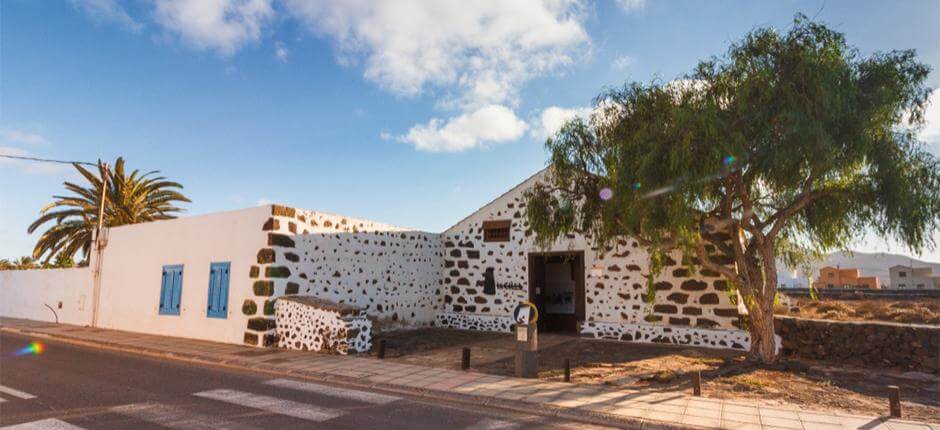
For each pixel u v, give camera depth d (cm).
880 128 865
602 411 673
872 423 630
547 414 684
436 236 1770
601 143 1018
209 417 630
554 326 1675
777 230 1010
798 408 698
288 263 1291
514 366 1001
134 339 1384
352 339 1139
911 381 877
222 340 1323
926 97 873
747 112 873
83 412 646
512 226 1645
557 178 1081
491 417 659
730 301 1253
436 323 1736
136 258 1631
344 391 800
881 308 2361
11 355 1154
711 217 1015
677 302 1322
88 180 2444
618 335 1396
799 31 891
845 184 946
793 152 823
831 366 1010
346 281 1449
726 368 976
